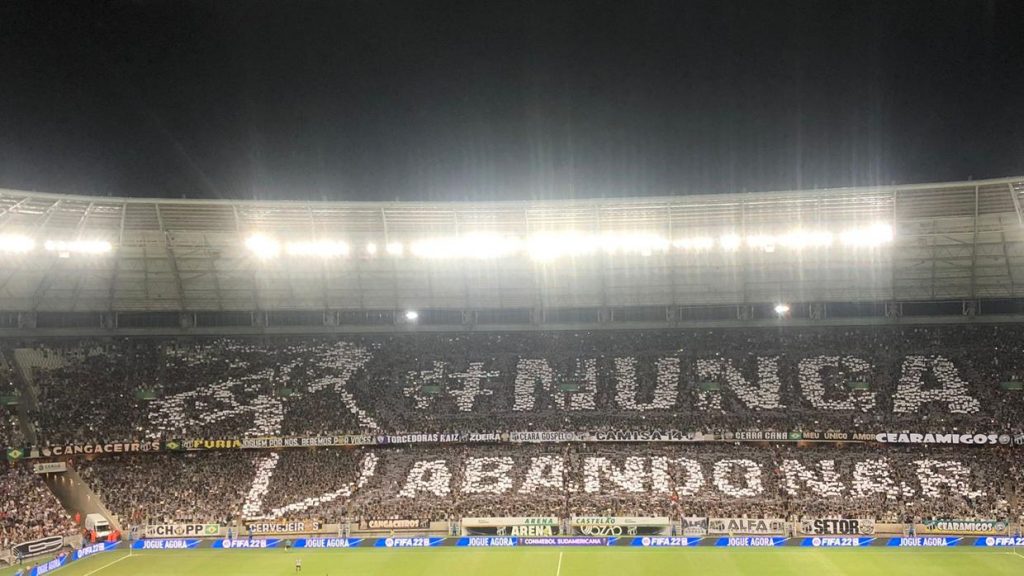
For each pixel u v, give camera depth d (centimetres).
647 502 6253
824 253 7156
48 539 5788
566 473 6706
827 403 7025
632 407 7212
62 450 6725
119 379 7575
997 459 6438
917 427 6612
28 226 6500
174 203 6650
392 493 6562
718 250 7294
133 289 7631
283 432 7044
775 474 6525
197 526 6238
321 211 6888
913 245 6906
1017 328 7506
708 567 5088
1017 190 6122
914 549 5525
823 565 5084
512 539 5972
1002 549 5478
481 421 7150
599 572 4997
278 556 5691
